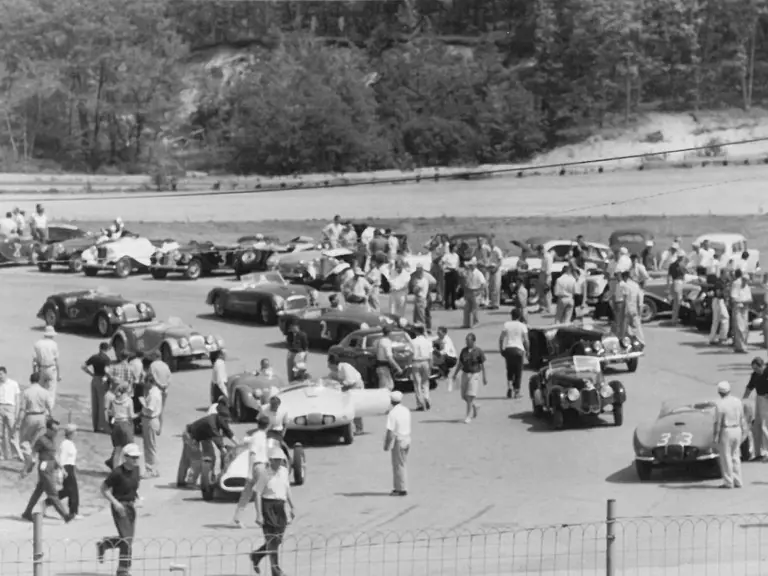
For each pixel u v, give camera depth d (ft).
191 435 94.63
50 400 97.30
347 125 536.01
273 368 138.92
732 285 140.87
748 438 96.89
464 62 615.16
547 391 112.27
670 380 128.36
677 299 158.71
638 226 295.89
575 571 68.80
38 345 118.01
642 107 590.96
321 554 75.61
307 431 114.42
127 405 99.60
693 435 90.99
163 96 574.15
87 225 277.85
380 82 594.24
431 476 96.99
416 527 81.56
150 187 435.94
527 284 176.24
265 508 68.59
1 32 576.61
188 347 138.82
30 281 198.70
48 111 575.79
